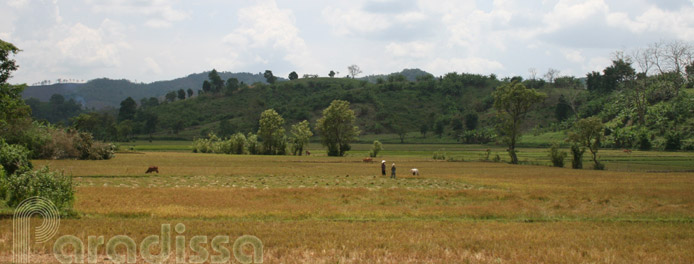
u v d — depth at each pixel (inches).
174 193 1386.6
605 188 1679.4
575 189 1643.7
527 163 3754.9
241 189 1528.1
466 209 1149.7
